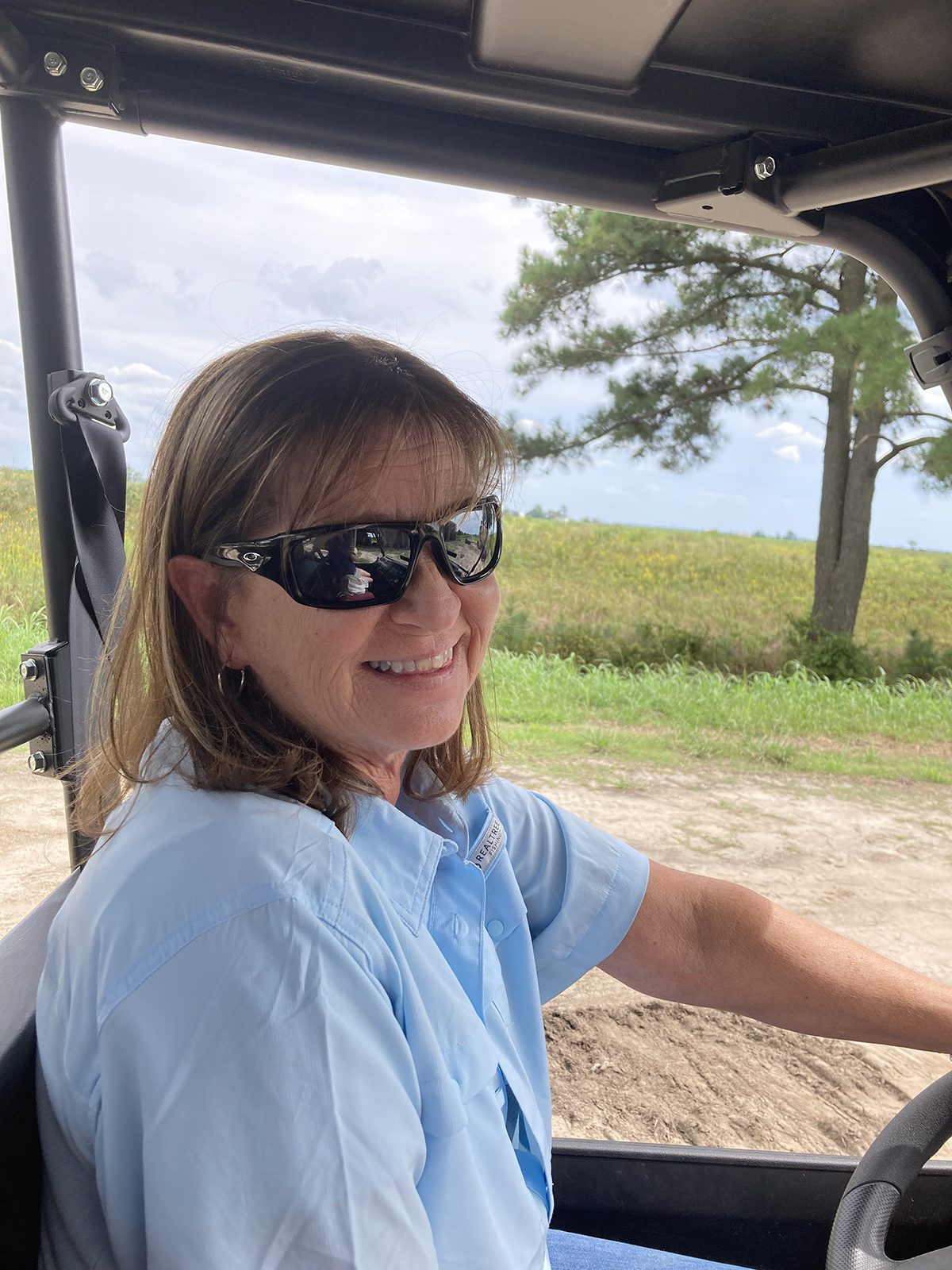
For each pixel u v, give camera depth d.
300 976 0.68
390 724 0.89
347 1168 0.66
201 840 0.74
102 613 1.16
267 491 0.83
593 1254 1.20
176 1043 0.66
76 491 1.15
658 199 1.28
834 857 5.16
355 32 1.09
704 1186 1.39
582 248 11.85
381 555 0.84
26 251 1.14
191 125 1.15
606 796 6.23
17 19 1.06
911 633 13.54
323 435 0.82
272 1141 0.65
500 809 1.15
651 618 14.40
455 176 1.23
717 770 7.34
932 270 1.35
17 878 2.61
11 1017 0.91
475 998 0.92
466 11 1.08
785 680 12.50
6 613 2.18
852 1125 2.53
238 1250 0.64
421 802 1.08
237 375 0.84
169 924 0.69
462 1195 0.78
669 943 1.20
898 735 9.29
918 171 1.13
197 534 0.86
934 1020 1.21
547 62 1.11
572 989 3.21
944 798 6.80
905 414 12.38
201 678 0.87
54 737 1.19
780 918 1.22
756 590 15.66
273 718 0.88
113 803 1.00
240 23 1.07
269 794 0.82
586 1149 1.39
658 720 9.23
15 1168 0.81
